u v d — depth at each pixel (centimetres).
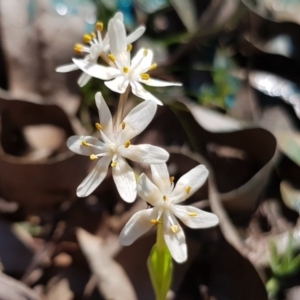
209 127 11
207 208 10
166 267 8
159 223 7
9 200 10
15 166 10
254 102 13
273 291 10
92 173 7
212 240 10
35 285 9
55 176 10
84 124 12
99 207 11
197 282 10
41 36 12
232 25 15
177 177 11
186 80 14
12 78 12
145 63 8
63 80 12
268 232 11
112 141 7
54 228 10
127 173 7
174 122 12
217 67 14
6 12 12
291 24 15
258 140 11
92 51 8
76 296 9
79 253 10
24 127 11
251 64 14
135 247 9
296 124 13
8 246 10
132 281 9
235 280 10
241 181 12
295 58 14
